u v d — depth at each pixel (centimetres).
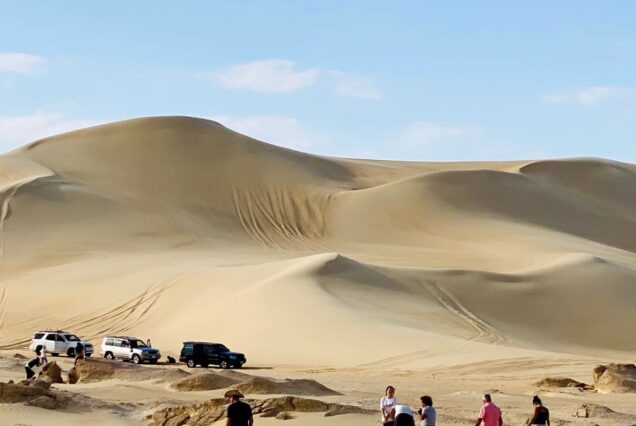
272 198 13088
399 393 4256
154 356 6062
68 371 5347
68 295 8300
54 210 10994
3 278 9350
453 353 6041
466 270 8825
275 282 7412
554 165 15125
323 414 3053
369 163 16450
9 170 12362
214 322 7069
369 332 6475
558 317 8469
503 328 7956
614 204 14500
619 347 8206
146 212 11781
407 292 8069
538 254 10900
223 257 10131
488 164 16962
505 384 4881
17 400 3334
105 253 10162
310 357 6181
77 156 13500
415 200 12588
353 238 12150
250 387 4006
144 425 3067
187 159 13662
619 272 9388
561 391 4588
